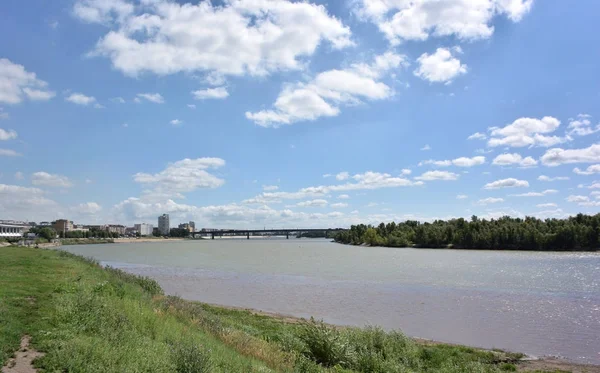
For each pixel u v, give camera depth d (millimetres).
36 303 15617
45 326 12227
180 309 21516
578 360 24219
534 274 72500
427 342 27453
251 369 12773
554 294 49812
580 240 143750
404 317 36500
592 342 28422
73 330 11820
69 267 33000
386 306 41625
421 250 169000
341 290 52750
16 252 50438
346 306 41469
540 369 22141
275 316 34906
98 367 9375
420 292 51312
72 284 21078
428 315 37312
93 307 13875
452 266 90000
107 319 13305
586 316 37156
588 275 70688
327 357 18391
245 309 38469
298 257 125562
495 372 19844
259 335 22359
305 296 47875
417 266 90312
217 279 64250
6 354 9656
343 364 18031
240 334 19094
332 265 93688
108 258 114375
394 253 148375
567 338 29516
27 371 8953
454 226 184000
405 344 22531
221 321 22625
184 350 11266
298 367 15633
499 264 95062
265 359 15383
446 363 20203
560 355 25406
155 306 20047
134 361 10148
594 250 141375
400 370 18062
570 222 153625
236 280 63031
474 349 25531
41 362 9430
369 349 20750
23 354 9938
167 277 66500
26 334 11453
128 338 11883
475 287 56000
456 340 29109
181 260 108188
